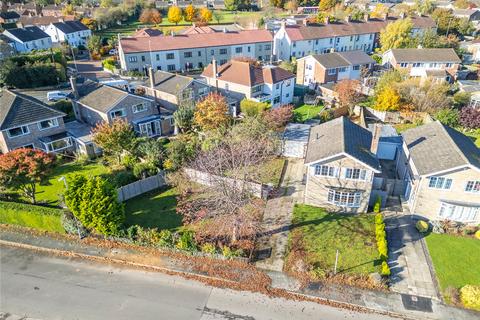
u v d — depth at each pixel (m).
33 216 31.34
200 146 43.28
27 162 31.81
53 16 127.31
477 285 25.44
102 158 44.16
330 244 29.61
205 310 24.27
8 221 32.53
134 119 50.75
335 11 130.38
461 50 90.44
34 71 72.19
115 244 30.23
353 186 32.66
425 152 33.78
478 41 95.31
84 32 112.31
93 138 41.22
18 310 24.39
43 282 26.75
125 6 138.25
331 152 31.94
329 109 57.03
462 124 51.09
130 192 35.91
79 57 100.12
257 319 23.55
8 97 44.53
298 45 91.25
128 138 39.78
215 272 27.27
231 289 25.88
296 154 44.47
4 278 27.12
